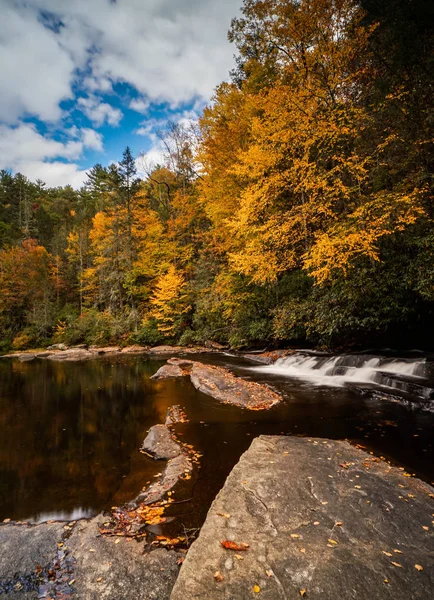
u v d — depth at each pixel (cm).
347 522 278
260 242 1190
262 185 1179
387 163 1029
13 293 3341
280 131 1084
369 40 1048
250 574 219
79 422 751
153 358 1973
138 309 2839
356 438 544
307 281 1425
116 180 2967
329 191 1020
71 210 5862
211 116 1834
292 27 1115
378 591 201
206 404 801
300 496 322
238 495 328
